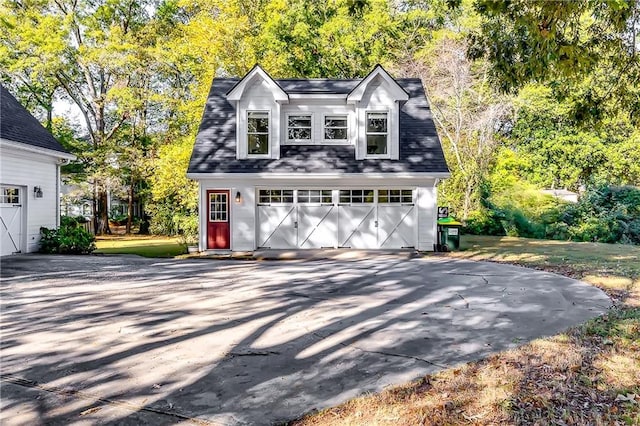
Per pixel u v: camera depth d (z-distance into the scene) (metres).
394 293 8.19
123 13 26.31
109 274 10.57
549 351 4.75
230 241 15.16
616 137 25.16
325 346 5.08
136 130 26.38
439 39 24.36
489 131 23.41
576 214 20.00
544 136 26.41
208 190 15.24
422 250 15.10
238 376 4.19
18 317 6.41
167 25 26.81
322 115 15.80
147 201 26.41
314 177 14.74
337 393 3.79
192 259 13.77
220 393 3.81
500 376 4.08
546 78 6.65
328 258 13.70
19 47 21.72
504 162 24.89
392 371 4.29
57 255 14.59
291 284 9.18
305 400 3.66
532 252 14.59
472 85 23.81
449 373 4.18
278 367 4.43
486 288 8.63
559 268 11.20
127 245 19.41
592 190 20.95
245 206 15.07
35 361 4.62
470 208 22.67
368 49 26.34
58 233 15.24
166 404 3.61
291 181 15.17
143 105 24.62
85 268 11.57
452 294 8.06
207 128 15.98
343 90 16.30
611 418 3.27
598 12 5.99
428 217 15.15
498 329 5.73
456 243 15.41
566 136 25.64
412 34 27.06
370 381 4.04
